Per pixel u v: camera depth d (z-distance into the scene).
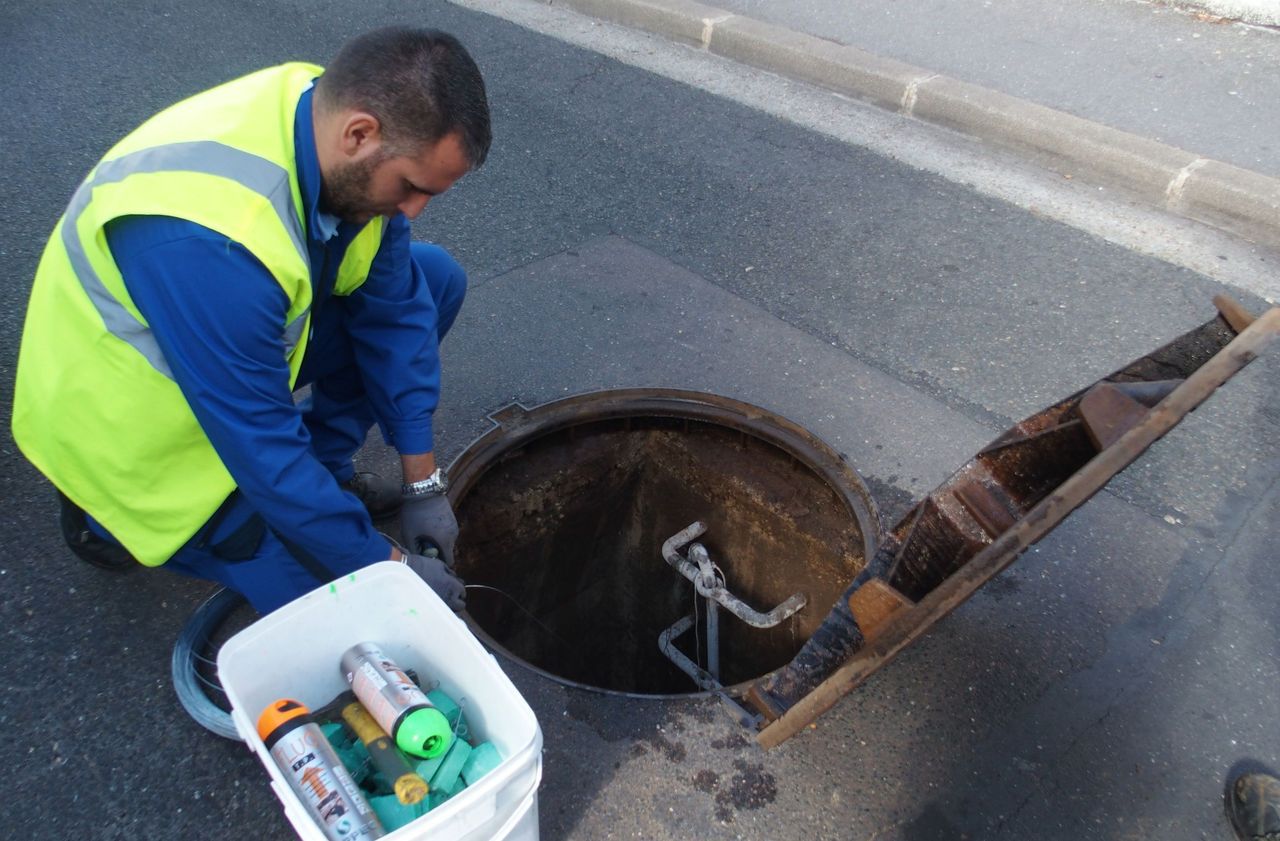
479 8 5.44
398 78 1.32
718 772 1.83
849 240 3.51
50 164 3.85
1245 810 1.76
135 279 1.38
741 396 2.79
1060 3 5.06
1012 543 1.39
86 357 1.50
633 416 2.79
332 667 1.61
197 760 1.82
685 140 4.17
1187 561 2.29
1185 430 2.65
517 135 4.18
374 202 1.50
